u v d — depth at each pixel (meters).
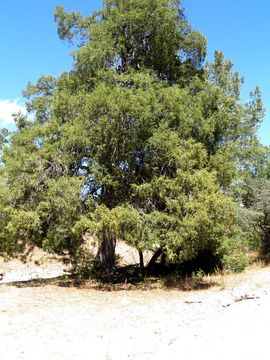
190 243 15.30
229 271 18.34
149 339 9.35
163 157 16.34
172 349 8.18
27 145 16.77
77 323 11.05
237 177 18.27
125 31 17.98
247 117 23.66
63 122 17.14
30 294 14.85
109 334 9.98
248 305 11.41
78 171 16.92
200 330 9.45
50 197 14.98
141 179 17.00
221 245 16.77
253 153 21.61
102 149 15.83
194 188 15.27
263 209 19.55
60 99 16.72
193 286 15.97
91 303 13.65
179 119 16.33
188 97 17.02
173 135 15.84
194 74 19.30
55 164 16.19
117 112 15.29
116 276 18.81
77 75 17.91
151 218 15.40
